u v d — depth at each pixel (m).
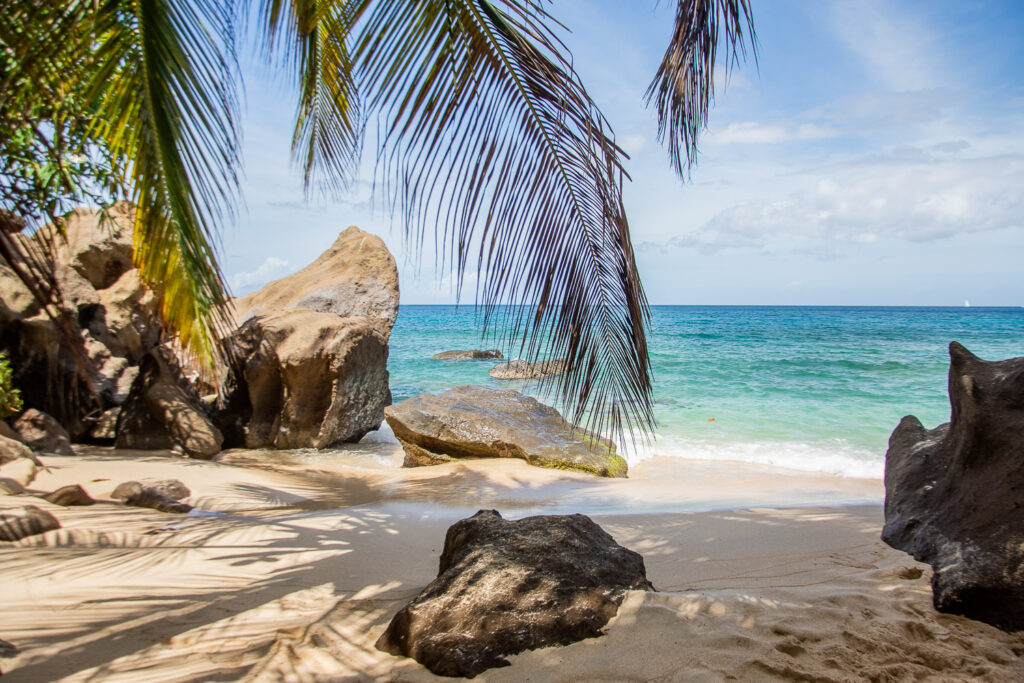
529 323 2.89
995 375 3.62
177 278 3.11
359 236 13.79
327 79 5.57
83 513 4.93
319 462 9.09
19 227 6.14
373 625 2.93
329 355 9.92
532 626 2.61
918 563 3.47
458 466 8.16
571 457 8.07
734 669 2.39
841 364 21.94
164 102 2.99
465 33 2.89
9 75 2.95
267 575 3.66
